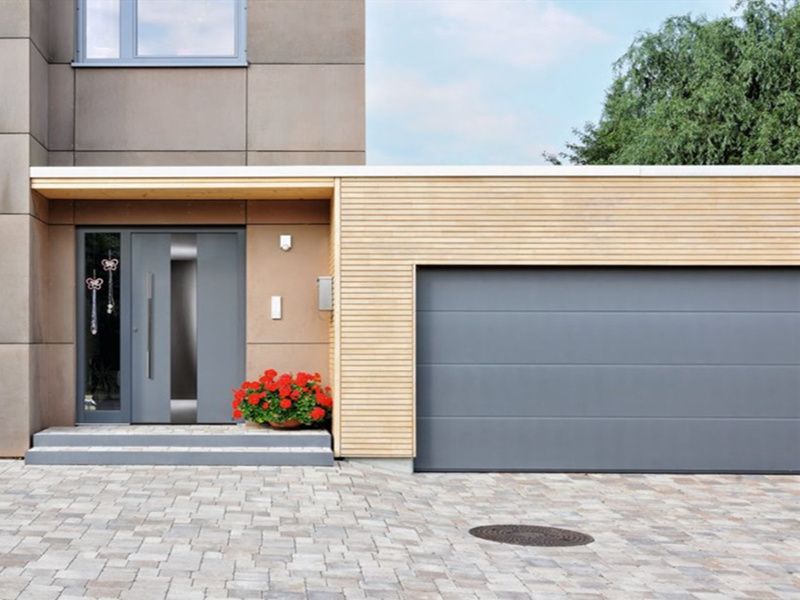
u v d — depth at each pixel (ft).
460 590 21.49
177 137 39.86
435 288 37.29
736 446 37.60
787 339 37.76
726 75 77.10
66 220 39.37
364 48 40.52
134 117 39.75
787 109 72.43
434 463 37.19
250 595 20.70
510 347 37.40
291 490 31.71
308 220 40.06
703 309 37.63
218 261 40.37
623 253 36.91
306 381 38.37
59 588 20.66
